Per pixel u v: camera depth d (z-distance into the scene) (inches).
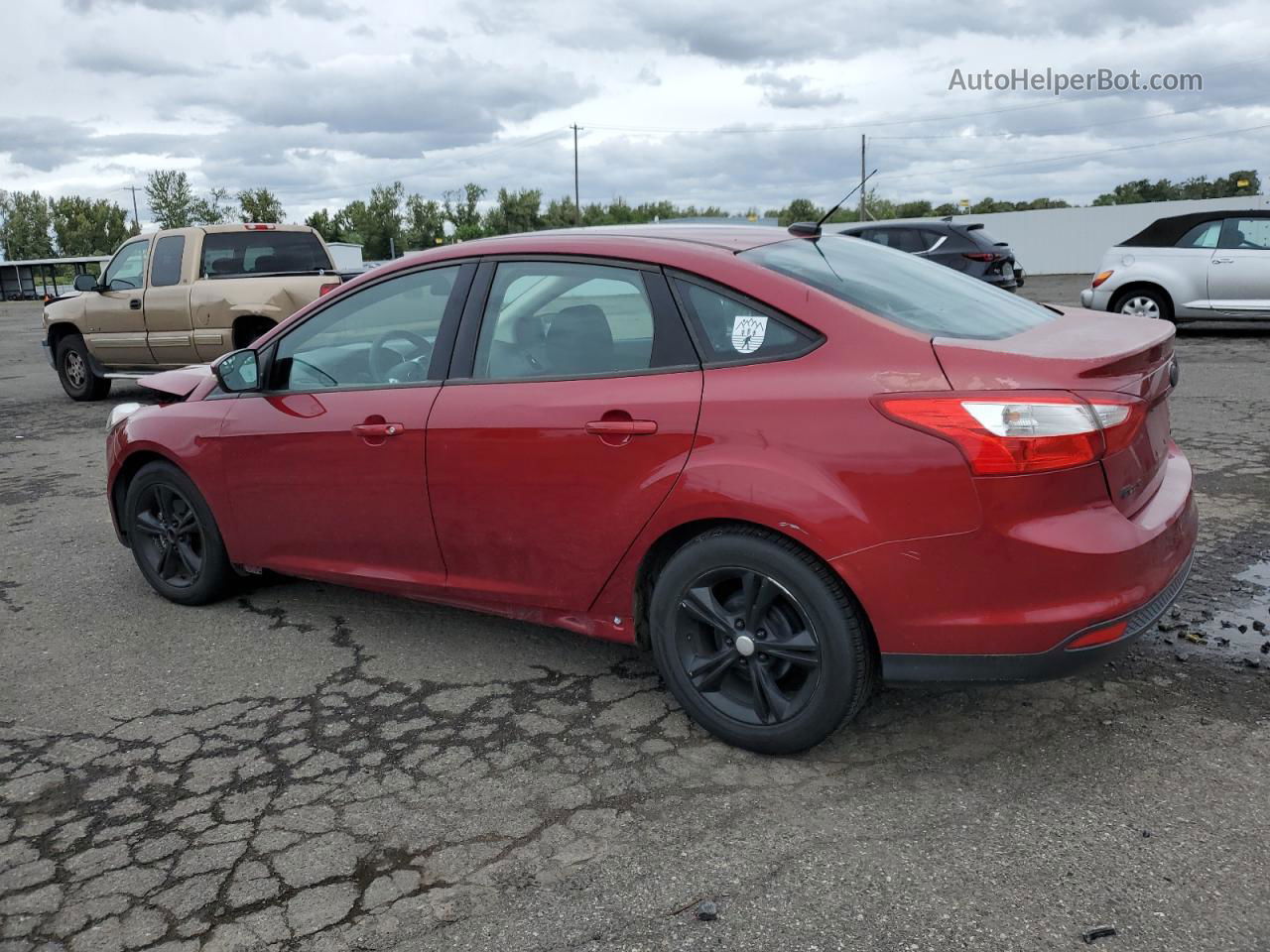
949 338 108.5
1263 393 335.6
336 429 146.7
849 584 107.3
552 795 113.0
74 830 110.4
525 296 133.0
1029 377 101.3
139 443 174.4
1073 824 103.2
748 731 118.3
